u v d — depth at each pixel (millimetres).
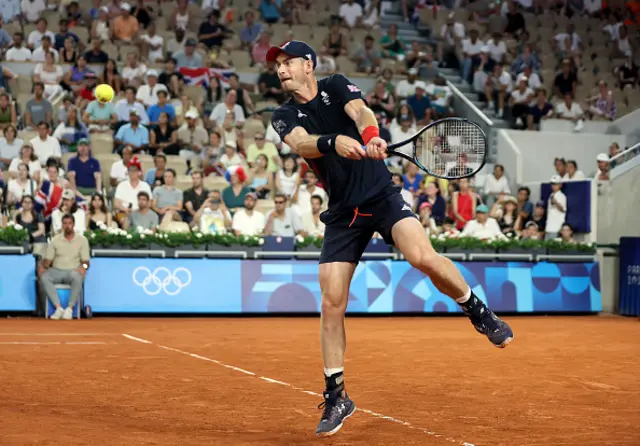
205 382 6094
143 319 12672
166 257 13258
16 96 17078
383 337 9891
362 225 4391
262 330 10742
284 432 4379
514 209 16234
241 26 20219
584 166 18891
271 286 13516
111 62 17141
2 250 12734
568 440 4195
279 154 17141
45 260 12703
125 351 8086
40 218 13602
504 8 23562
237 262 13477
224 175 15703
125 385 5918
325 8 22109
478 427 4516
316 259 13773
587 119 20359
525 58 20891
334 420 4270
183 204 14484
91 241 13031
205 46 19391
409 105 18844
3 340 9156
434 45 22359
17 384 5918
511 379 6379
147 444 4027
